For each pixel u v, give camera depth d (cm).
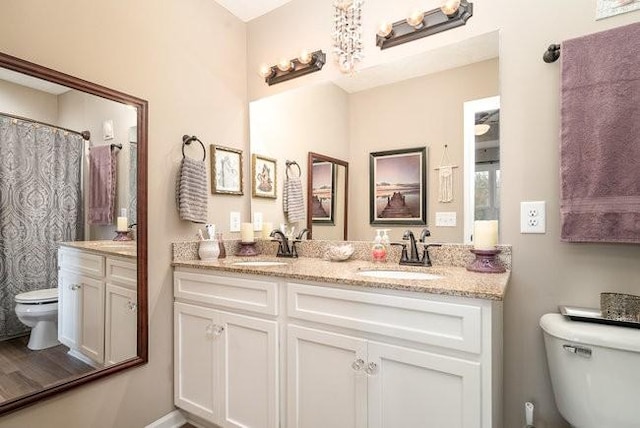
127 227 158
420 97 162
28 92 127
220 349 154
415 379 107
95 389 146
